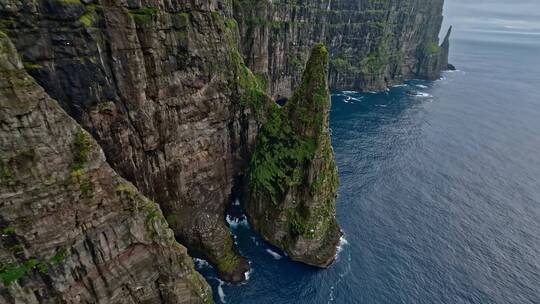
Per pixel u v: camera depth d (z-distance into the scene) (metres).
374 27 165.00
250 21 98.75
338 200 77.50
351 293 54.03
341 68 165.25
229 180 66.75
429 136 120.25
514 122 143.50
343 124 125.69
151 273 40.97
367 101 156.38
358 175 89.44
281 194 59.97
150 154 49.62
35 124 28.59
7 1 31.53
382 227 70.06
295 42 132.50
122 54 41.19
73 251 33.50
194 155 56.56
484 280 59.16
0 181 27.58
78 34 36.75
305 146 57.81
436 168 97.19
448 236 69.31
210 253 55.84
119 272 38.00
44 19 34.34
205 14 51.56
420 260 62.25
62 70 36.81
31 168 29.03
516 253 66.25
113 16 39.28
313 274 56.88
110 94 41.47
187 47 49.41
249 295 52.12
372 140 112.50
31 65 34.47
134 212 37.72
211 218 59.09
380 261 61.06
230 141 64.69
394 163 97.69
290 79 136.00
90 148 33.19
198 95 53.81
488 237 70.12
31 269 30.81
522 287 58.31
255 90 65.50
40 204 30.11
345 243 64.44
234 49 63.75
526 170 100.06
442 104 161.25
